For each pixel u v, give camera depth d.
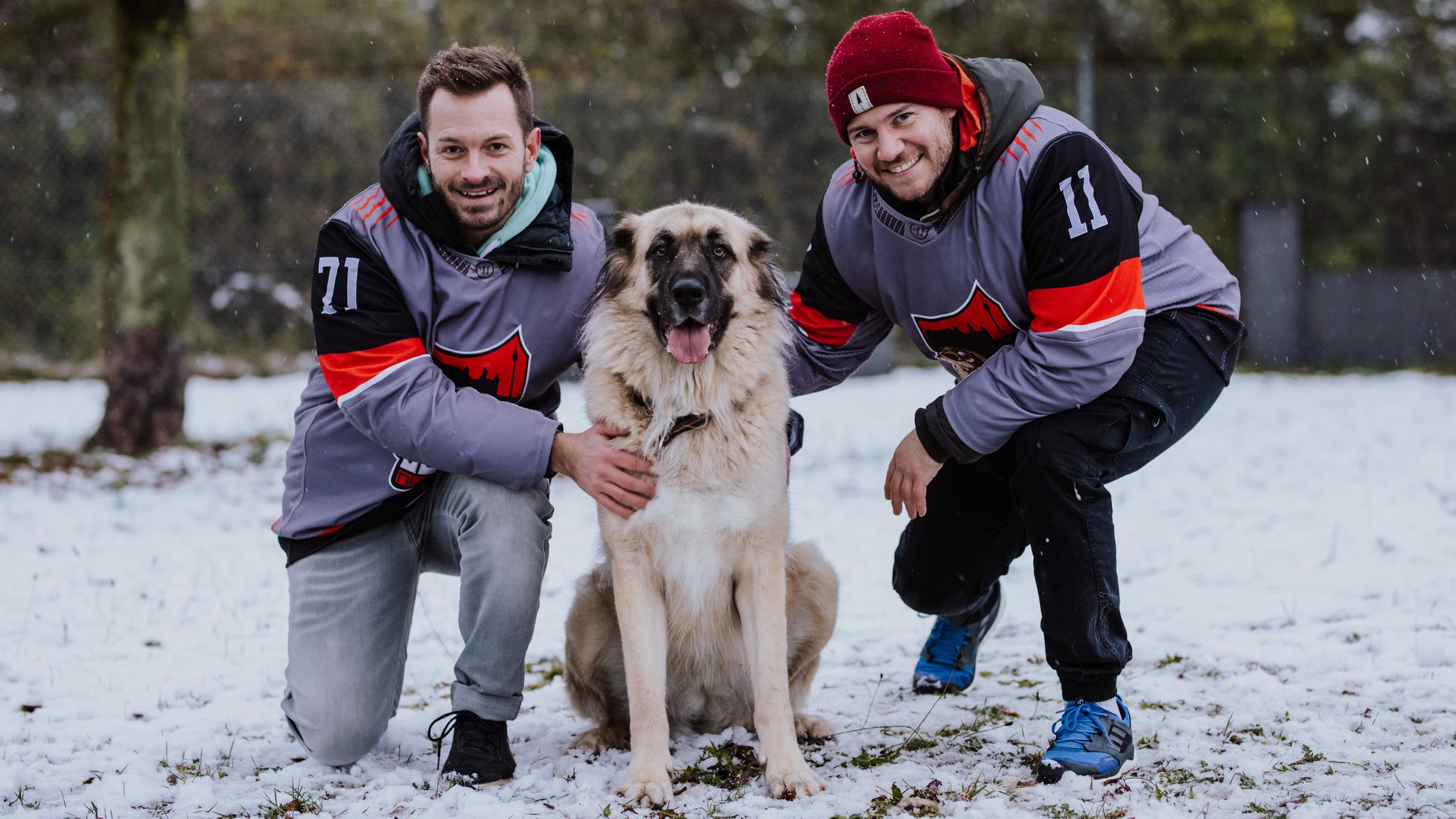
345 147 15.18
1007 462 3.61
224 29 19.41
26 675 4.29
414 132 3.34
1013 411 3.18
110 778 3.25
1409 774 2.93
